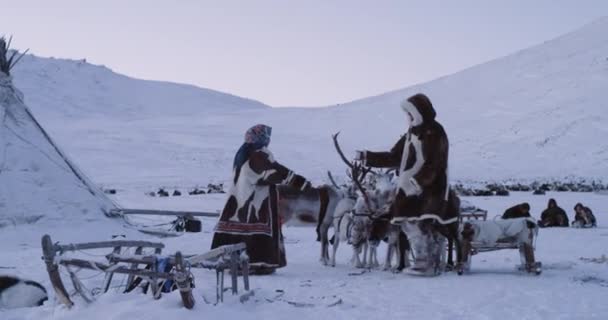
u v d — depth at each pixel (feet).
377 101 436.35
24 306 26.76
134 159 266.36
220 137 334.85
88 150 279.49
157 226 68.39
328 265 42.24
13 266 37.91
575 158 250.37
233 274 27.58
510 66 430.61
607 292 31.22
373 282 34.83
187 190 180.24
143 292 26.40
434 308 27.55
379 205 40.42
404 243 39.37
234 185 38.29
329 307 27.58
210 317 23.52
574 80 361.10
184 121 399.24
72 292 28.22
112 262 24.90
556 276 36.60
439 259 37.96
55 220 55.98
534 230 39.50
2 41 63.72
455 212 37.91
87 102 492.54
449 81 435.53
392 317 25.82
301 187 37.63
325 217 42.32
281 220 41.45
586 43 435.53
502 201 123.03
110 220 59.67
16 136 59.88
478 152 278.46
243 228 37.58
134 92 547.08
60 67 555.28
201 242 53.78
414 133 37.76
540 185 184.75
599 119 290.15
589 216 76.13
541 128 295.89
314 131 360.07
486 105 357.82
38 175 58.34
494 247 37.73
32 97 468.34
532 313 26.40
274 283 34.30
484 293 30.94
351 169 40.75
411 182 37.24
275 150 297.94
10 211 54.34
